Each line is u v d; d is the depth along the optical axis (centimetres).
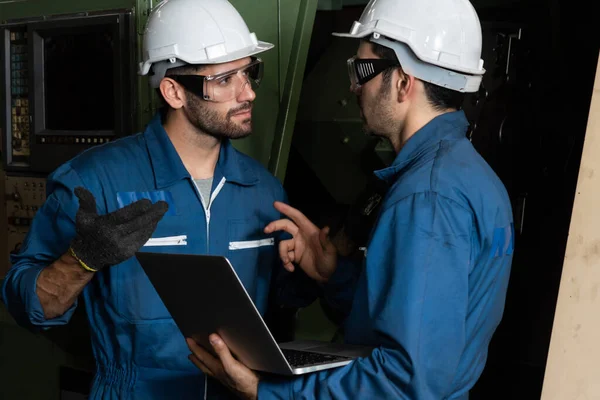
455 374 125
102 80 186
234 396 160
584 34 218
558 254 217
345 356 126
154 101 175
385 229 123
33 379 214
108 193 153
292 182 268
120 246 124
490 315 130
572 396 152
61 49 193
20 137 205
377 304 122
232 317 117
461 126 134
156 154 157
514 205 224
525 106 222
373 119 137
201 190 162
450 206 120
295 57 207
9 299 150
